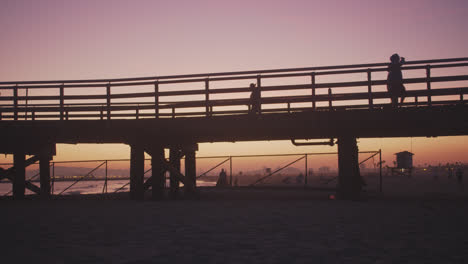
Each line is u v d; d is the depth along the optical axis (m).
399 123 11.97
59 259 5.28
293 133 13.66
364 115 11.99
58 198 16.30
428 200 13.66
